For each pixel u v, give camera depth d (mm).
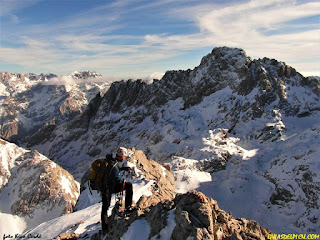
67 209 116938
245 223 8000
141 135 151375
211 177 66688
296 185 50094
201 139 91625
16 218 114062
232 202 54719
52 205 118562
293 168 55469
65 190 124750
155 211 8148
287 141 74312
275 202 50594
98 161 7852
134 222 8336
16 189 125875
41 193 121812
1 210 114688
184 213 7035
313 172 49531
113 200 16984
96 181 7738
